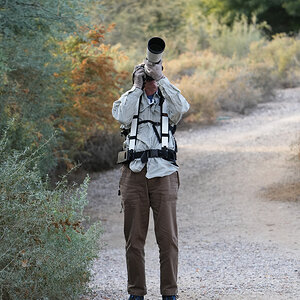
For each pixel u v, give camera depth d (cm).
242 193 3331
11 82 2614
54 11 2381
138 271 1237
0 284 1132
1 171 1244
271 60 7525
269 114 5606
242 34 8956
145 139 1215
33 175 1284
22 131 2527
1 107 2478
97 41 3519
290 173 3556
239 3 10512
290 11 10131
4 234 1168
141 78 1223
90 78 3628
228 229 2698
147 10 7619
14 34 2470
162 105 1230
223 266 2000
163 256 1220
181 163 4100
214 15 10519
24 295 1166
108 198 3500
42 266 1195
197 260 2148
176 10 8481
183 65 7238
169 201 1217
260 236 2516
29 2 2338
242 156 4100
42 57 2772
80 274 1314
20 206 1198
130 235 1234
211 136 4925
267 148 4262
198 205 3212
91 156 4103
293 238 2430
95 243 1409
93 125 3775
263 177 3572
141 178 1214
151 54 1180
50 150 2939
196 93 5544
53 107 3025
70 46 3503
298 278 1669
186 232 2705
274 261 2019
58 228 1238
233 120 5500
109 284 1717
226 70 6812
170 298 1220
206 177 3731
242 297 1394
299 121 5072
